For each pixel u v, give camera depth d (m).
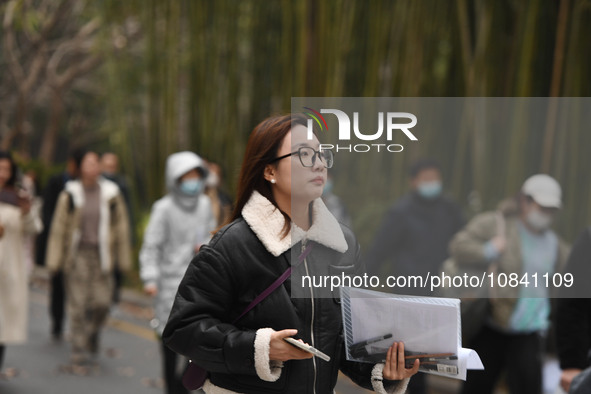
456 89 10.82
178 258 10.66
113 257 14.21
